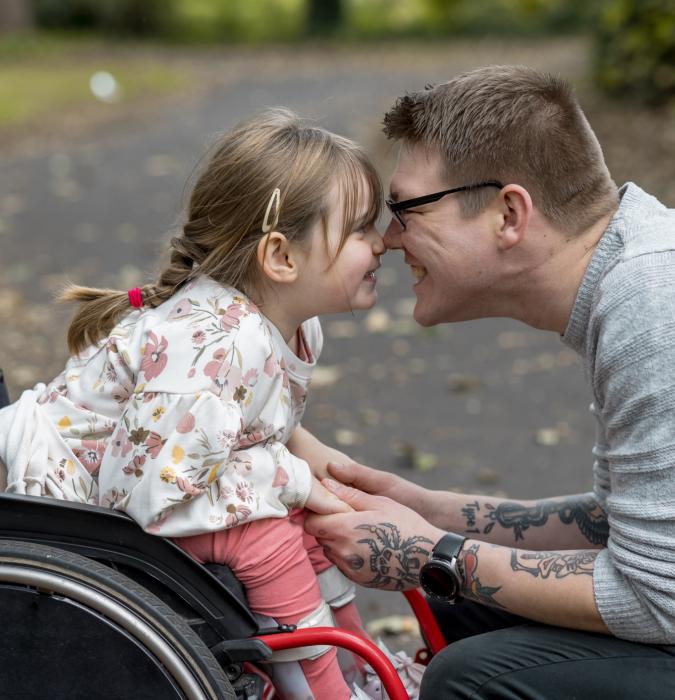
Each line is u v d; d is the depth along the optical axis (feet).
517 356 33.78
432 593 12.46
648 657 11.71
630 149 51.60
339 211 12.56
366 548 12.67
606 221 12.52
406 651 18.48
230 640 11.71
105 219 50.75
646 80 58.54
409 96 12.97
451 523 14.55
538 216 12.34
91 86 104.53
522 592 12.00
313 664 12.46
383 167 52.37
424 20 178.29
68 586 11.07
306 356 13.44
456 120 12.39
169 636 11.14
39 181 60.64
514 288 12.77
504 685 11.93
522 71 12.83
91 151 70.49
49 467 12.17
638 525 11.39
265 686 12.78
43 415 12.41
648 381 11.25
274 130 12.81
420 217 12.73
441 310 13.20
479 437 27.48
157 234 47.29
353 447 26.84
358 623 14.02
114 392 12.35
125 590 11.10
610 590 11.59
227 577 12.07
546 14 159.63
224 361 11.84
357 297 12.98
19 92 99.04
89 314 13.07
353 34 176.14
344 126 73.82
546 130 12.21
